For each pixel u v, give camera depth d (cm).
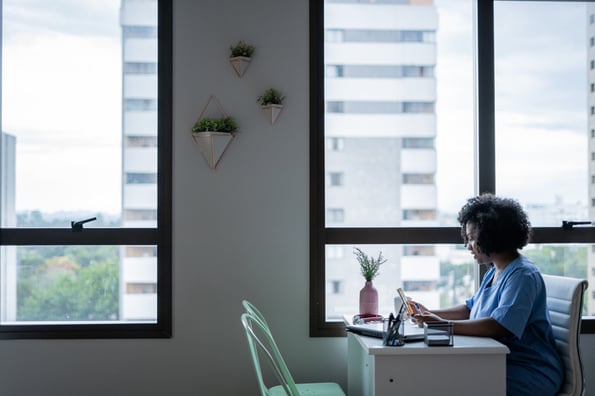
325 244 323
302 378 321
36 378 316
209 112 319
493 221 264
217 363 319
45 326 316
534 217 330
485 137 325
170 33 318
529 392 247
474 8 330
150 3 325
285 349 320
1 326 316
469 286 330
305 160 321
